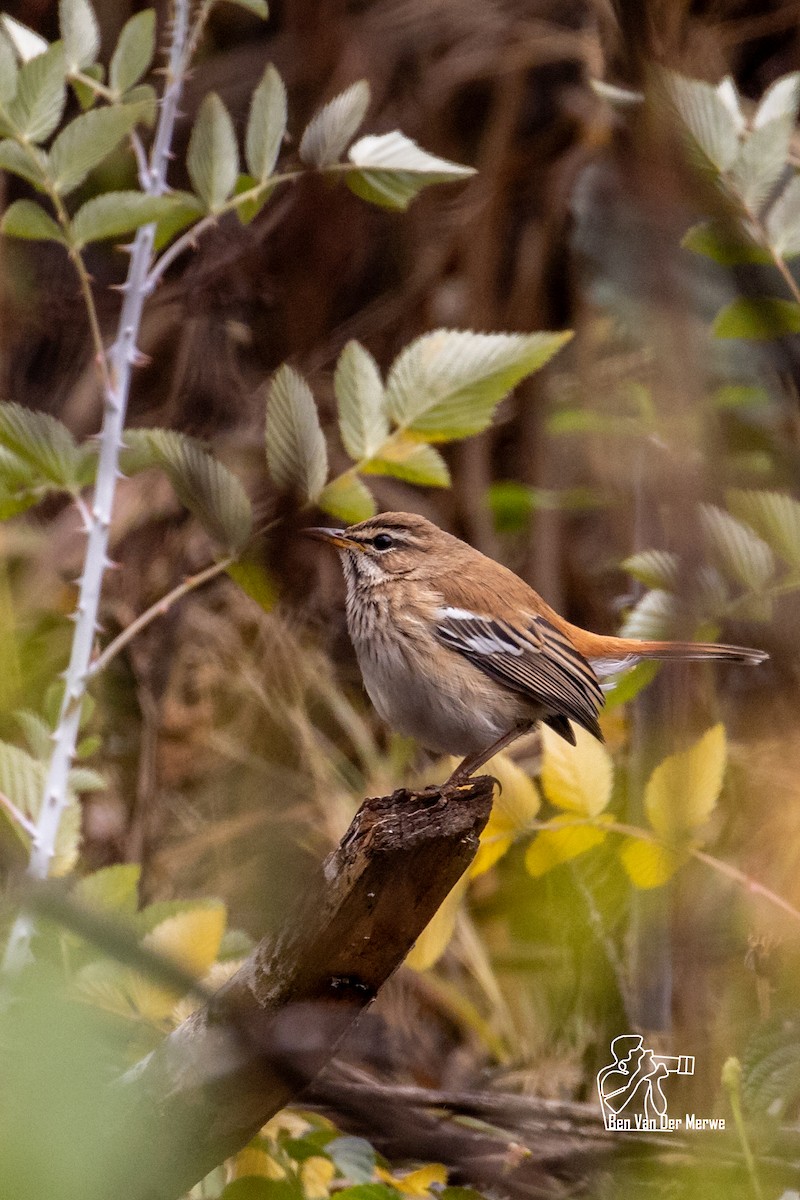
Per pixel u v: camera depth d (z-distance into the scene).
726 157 7.52
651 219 7.74
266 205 12.81
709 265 8.98
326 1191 7.14
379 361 13.00
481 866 7.91
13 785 7.58
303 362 12.93
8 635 11.43
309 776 11.82
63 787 7.41
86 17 8.08
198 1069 5.00
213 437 12.73
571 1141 7.63
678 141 7.59
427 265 13.03
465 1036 10.41
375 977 5.10
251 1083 5.00
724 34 11.50
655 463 8.38
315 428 7.79
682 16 9.42
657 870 7.74
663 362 7.95
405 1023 10.36
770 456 8.82
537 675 8.18
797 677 10.16
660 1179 7.39
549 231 12.85
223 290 12.86
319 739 12.08
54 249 13.09
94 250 13.10
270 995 5.07
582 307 12.47
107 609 12.28
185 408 12.83
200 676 12.08
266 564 11.88
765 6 11.51
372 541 8.62
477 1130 7.63
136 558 12.48
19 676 11.32
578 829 7.81
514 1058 9.90
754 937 8.20
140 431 7.88
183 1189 5.25
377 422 7.81
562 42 12.81
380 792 11.61
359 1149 7.12
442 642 8.24
